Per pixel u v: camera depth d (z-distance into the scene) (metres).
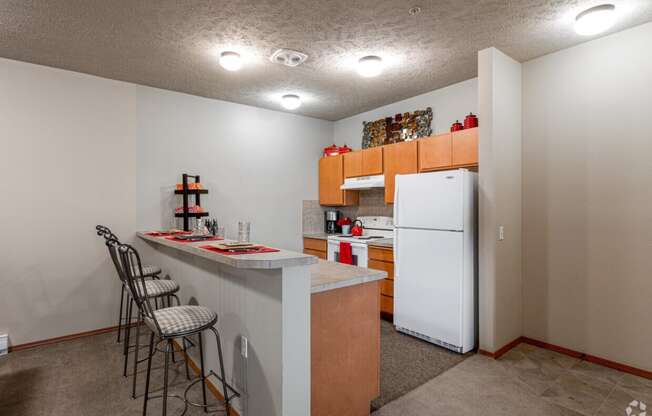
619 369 2.62
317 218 5.27
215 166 4.25
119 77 3.51
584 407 2.13
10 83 3.07
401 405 2.16
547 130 3.03
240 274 1.99
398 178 3.41
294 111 4.86
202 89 3.89
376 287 2.12
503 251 2.96
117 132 3.59
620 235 2.63
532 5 2.26
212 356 2.34
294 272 1.65
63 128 3.30
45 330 3.20
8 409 2.12
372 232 4.78
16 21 2.43
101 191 3.49
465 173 2.93
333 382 1.89
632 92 2.56
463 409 2.11
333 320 1.89
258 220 4.62
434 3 2.25
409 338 3.28
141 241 3.69
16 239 3.09
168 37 2.68
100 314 3.47
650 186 2.49
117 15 2.37
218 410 2.11
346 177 4.75
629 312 2.58
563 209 2.93
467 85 3.67
